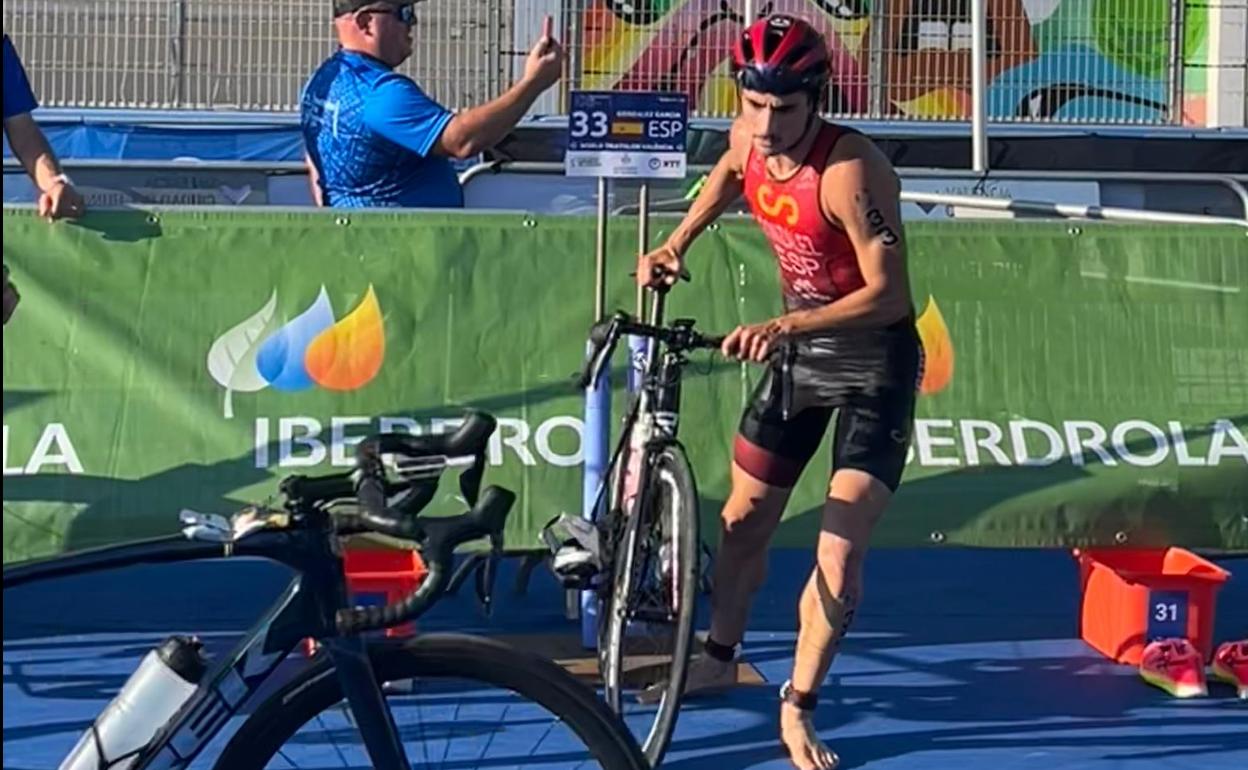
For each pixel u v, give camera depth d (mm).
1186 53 13062
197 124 11039
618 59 12156
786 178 4035
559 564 4277
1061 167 11898
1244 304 5320
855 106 12508
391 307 5129
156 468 5023
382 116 5230
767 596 5867
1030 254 5293
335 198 5473
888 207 3957
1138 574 5219
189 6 11578
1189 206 11703
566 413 5148
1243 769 4258
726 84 12328
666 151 4887
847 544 4102
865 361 4117
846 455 4121
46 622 5387
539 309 5176
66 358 5043
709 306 5211
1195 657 4895
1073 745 4430
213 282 5098
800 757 4207
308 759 3068
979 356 5250
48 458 4996
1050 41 12773
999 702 4785
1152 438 5250
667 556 4137
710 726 4508
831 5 12391
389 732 2830
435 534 2664
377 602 4578
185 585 5797
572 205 10594
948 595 5941
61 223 5047
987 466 5195
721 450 5199
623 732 2953
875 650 5281
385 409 5098
